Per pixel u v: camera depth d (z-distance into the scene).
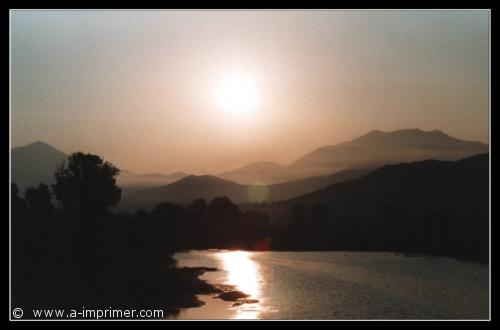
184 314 65.69
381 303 75.62
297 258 161.88
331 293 83.62
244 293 82.00
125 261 112.00
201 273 111.88
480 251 156.50
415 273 112.81
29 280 76.69
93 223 116.38
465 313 69.62
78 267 91.00
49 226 103.12
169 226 179.38
